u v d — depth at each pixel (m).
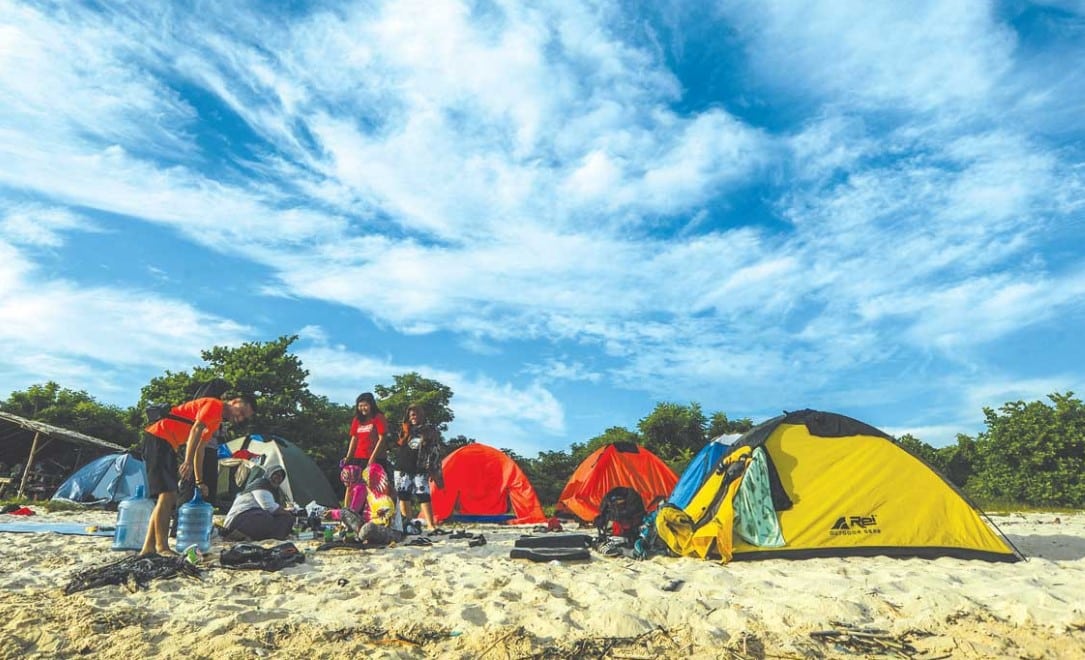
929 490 8.14
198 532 7.12
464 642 4.12
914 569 6.80
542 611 4.73
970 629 4.38
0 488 19.12
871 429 8.41
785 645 4.07
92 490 16.23
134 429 25.28
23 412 26.00
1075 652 3.96
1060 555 8.52
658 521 7.88
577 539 8.03
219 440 8.25
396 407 27.48
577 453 28.58
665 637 4.21
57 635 4.13
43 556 7.04
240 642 4.04
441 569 6.59
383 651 3.93
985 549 7.81
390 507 8.94
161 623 4.48
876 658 3.91
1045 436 28.20
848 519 7.90
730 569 6.90
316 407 23.09
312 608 4.95
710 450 9.76
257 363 22.42
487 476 13.86
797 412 8.48
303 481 14.23
